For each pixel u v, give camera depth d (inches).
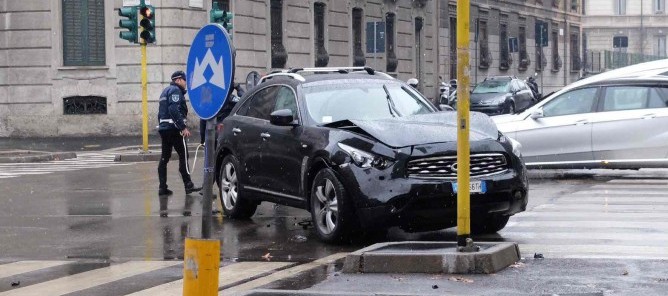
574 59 4033.0
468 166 506.6
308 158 638.5
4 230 711.1
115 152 1550.2
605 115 975.6
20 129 1875.0
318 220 629.9
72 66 1860.2
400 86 708.0
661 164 959.0
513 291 451.8
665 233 621.0
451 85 2470.5
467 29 498.3
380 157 596.1
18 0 1872.5
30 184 1066.7
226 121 757.3
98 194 950.4
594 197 827.4
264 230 686.5
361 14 2427.4
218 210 800.3
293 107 682.2
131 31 1454.2
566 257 538.3
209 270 393.1
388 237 644.1
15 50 1875.0
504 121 1009.5
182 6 1831.9
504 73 3287.4
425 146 599.5
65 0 1863.9
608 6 5374.0
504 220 640.4
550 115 998.4
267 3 2038.6
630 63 4662.9
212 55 410.0
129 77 1840.6
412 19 2684.5
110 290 492.1
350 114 666.8
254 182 710.5
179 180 1085.1
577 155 984.9
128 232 690.2
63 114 1865.2
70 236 677.9
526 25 3486.7
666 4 5374.0
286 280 497.4
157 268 549.6
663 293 442.0
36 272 545.6
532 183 951.6
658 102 965.2
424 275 495.2
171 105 914.7
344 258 555.8
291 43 2127.2
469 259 494.9
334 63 2295.8
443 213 596.1
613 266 506.9
